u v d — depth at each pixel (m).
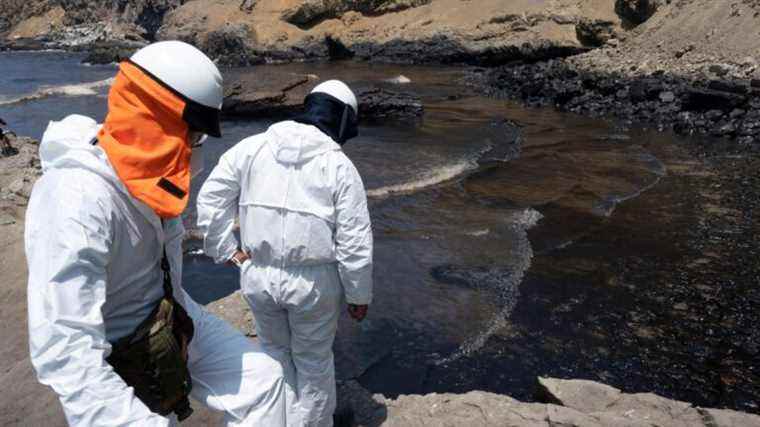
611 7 33.94
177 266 2.35
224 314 5.12
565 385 4.43
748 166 13.30
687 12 26.52
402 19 40.53
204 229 3.44
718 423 3.95
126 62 2.03
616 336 6.62
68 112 22.31
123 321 2.15
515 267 8.16
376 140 16.09
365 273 3.27
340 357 6.20
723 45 22.98
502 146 15.32
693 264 8.34
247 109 20.27
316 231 3.16
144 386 2.17
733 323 6.89
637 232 9.45
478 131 17.27
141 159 1.96
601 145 15.36
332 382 3.57
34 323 1.79
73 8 62.75
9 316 5.11
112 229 1.95
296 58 40.84
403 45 37.84
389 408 4.12
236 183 3.34
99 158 1.95
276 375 2.53
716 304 7.29
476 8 38.31
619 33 31.62
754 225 9.73
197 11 46.09
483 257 8.47
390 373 5.99
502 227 9.59
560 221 9.88
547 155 14.27
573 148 15.02
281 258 3.21
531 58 34.06
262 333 3.50
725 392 5.76
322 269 3.25
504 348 6.39
